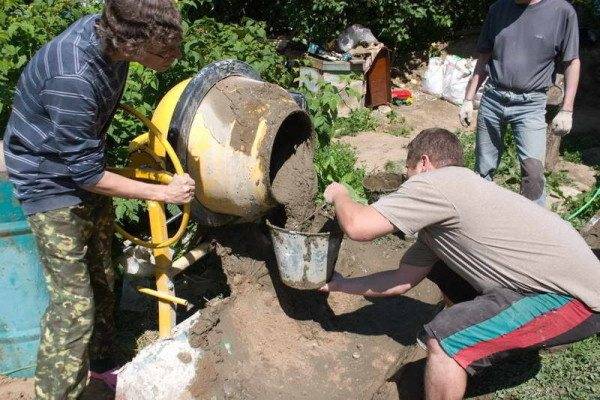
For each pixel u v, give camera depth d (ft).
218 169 9.82
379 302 11.96
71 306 8.55
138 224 13.53
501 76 13.82
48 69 7.48
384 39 31.76
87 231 8.68
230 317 10.36
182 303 10.08
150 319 11.80
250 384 9.75
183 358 9.33
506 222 8.50
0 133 11.79
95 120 7.80
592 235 13.73
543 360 10.34
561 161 21.68
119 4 7.11
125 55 7.53
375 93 27.12
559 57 13.55
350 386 10.12
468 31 33.55
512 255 8.52
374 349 10.85
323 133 15.43
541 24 13.15
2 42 11.25
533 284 8.53
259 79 10.97
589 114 27.35
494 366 10.25
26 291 9.65
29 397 9.75
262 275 11.18
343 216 8.77
